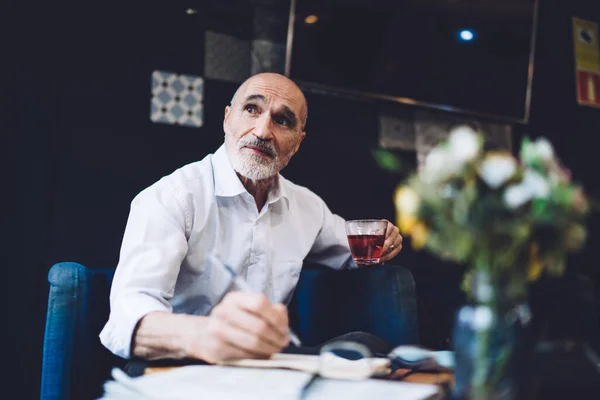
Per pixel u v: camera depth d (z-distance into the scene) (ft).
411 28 8.91
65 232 6.64
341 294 5.17
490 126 9.98
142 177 7.13
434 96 9.08
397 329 4.53
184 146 7.44
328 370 2.57
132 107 7.16
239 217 5.05
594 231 10.62
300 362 2.71
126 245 4.07
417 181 2.27
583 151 11.06
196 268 4.79
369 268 4.90
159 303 3.54
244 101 5.01
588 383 2.17
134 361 3.25
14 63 6.63
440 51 9.16
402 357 2.92
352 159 8.62
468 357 2.03
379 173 8.82
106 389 2.43
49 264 6.53
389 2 8.71
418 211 2.25
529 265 2.12
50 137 6.69
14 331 6.29
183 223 4.64
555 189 2.20
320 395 2.18
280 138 5.01
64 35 6.88
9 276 6.33
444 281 8.91
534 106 10.57
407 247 8.72
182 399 2.13
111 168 6.95
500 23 9.71
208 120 7.63
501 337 2.00
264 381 2.39
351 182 8.57
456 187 2.19
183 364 3.12
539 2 10.64
